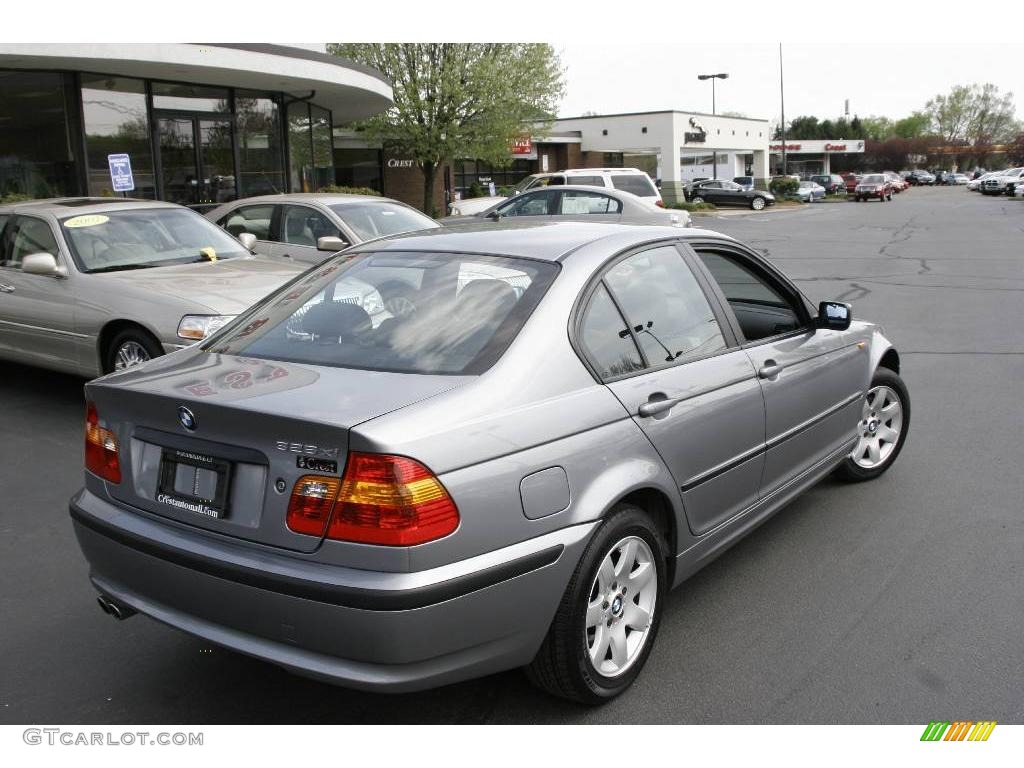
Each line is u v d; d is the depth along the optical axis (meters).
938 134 129.25
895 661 3.44
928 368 8.52
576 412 3.00
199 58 14.05
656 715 3.12
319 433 2.57
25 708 3.18
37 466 5.84
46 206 7.72
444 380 2.87
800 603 3.93
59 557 4.48
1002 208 42.03
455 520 2.60
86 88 14.59
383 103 20.72
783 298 4.51
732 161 63.34
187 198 16.48
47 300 7.18
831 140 105.25
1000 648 3.53
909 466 5.74
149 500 2.98
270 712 3.17
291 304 3.64
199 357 3.39
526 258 3.41
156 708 3.19
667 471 3.33
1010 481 5.43
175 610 2.93
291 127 19.03
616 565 3.16
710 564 4.35
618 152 50.22
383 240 3.97
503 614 2.73
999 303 12.45
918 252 20.47
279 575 2.60
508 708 3.18
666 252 3.80
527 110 29.59
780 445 4.13
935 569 4.25
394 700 3.24
